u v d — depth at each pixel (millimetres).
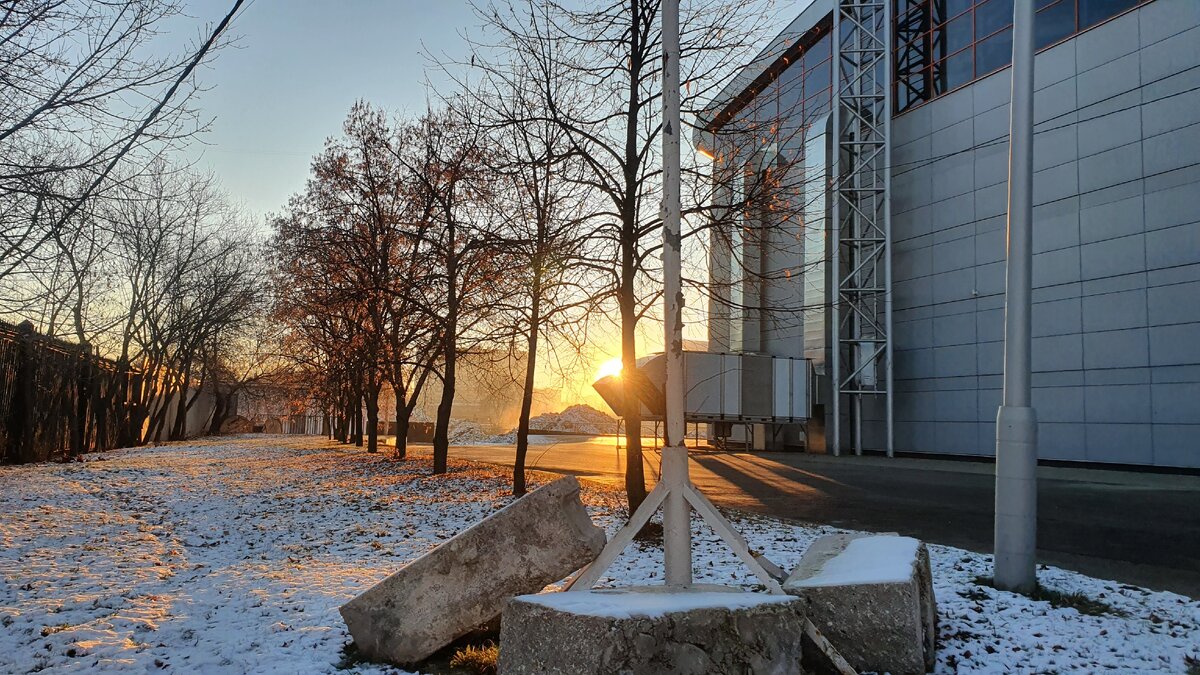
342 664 4660
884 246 31422
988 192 27875
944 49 30016
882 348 31406
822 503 14633
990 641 5312
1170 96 22250
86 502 12320
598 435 61688
